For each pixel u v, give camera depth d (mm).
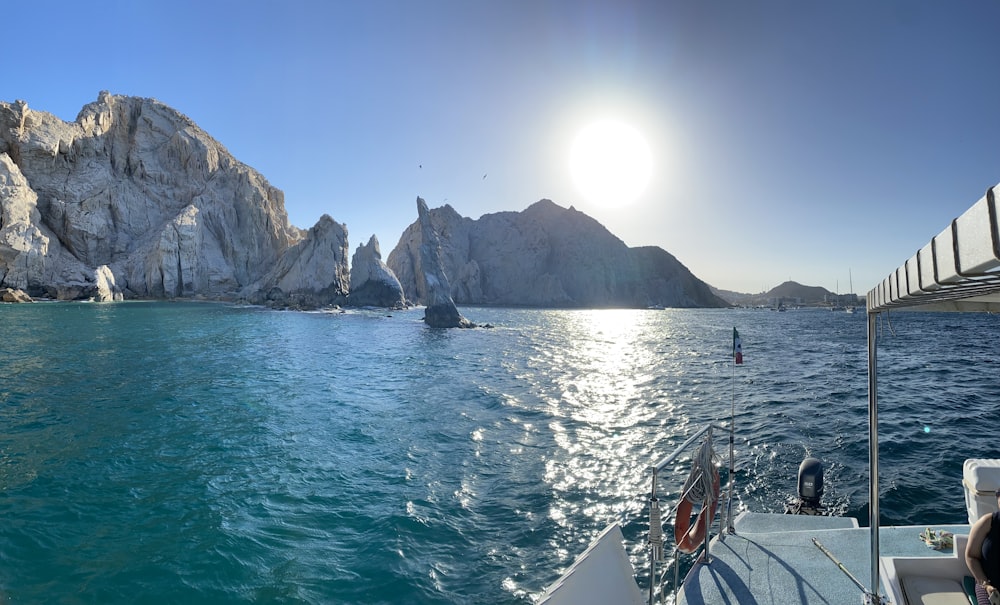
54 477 10336
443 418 15875
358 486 10148
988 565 3326
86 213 88438
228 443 12789
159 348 30922
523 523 8594
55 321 45406
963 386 21484
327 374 24109
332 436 13648
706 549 5270
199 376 22250
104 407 16297
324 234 89938
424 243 60500
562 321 82875
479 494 9805
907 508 9242
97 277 79625
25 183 79375
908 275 2637
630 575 2785
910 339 46344
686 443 4844
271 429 14156
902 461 11602
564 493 9836
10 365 23766
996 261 1552
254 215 105312
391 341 41031
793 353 36000
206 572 6961
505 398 19156
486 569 7195
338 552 7590
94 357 26641
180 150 105125
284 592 6555
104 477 10383
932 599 3846
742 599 4547
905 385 21891
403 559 7391
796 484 10297
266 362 27172
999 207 1470
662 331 64250
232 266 100875
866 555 5148
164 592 6496
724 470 11125
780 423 15172
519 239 175000
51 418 14883
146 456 11727
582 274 178375
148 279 88875
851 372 25969
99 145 94625
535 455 12164
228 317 58062
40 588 6531
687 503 5277
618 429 14594
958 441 13172
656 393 20375
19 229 74500
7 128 82938
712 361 31547
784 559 5195
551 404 18109
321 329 48938
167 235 89875
